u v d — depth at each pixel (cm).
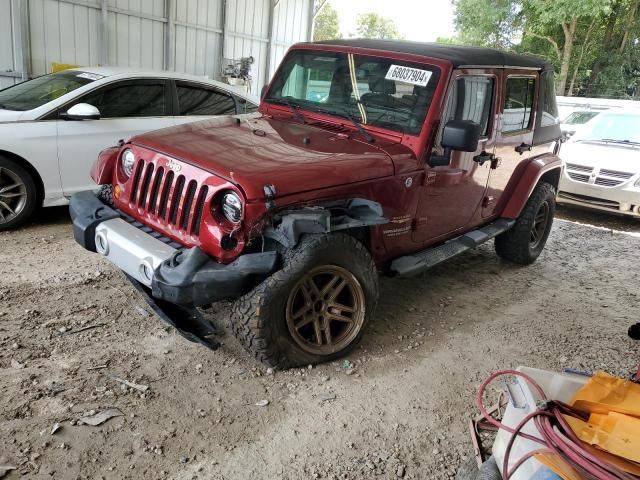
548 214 589
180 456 263
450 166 411
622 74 2589
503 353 395
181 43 1212
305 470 263
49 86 584
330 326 360
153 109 600
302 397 317
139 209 347
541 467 185
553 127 581
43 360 323
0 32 909
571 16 2200
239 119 416
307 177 312
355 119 405
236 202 295
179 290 285
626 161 794
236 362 344
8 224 521
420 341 399
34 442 260
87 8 1018
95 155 557
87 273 445
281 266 310
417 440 294
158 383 315
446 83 382
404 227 391
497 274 557
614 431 191
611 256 662
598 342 426
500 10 2394
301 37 1514
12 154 509
